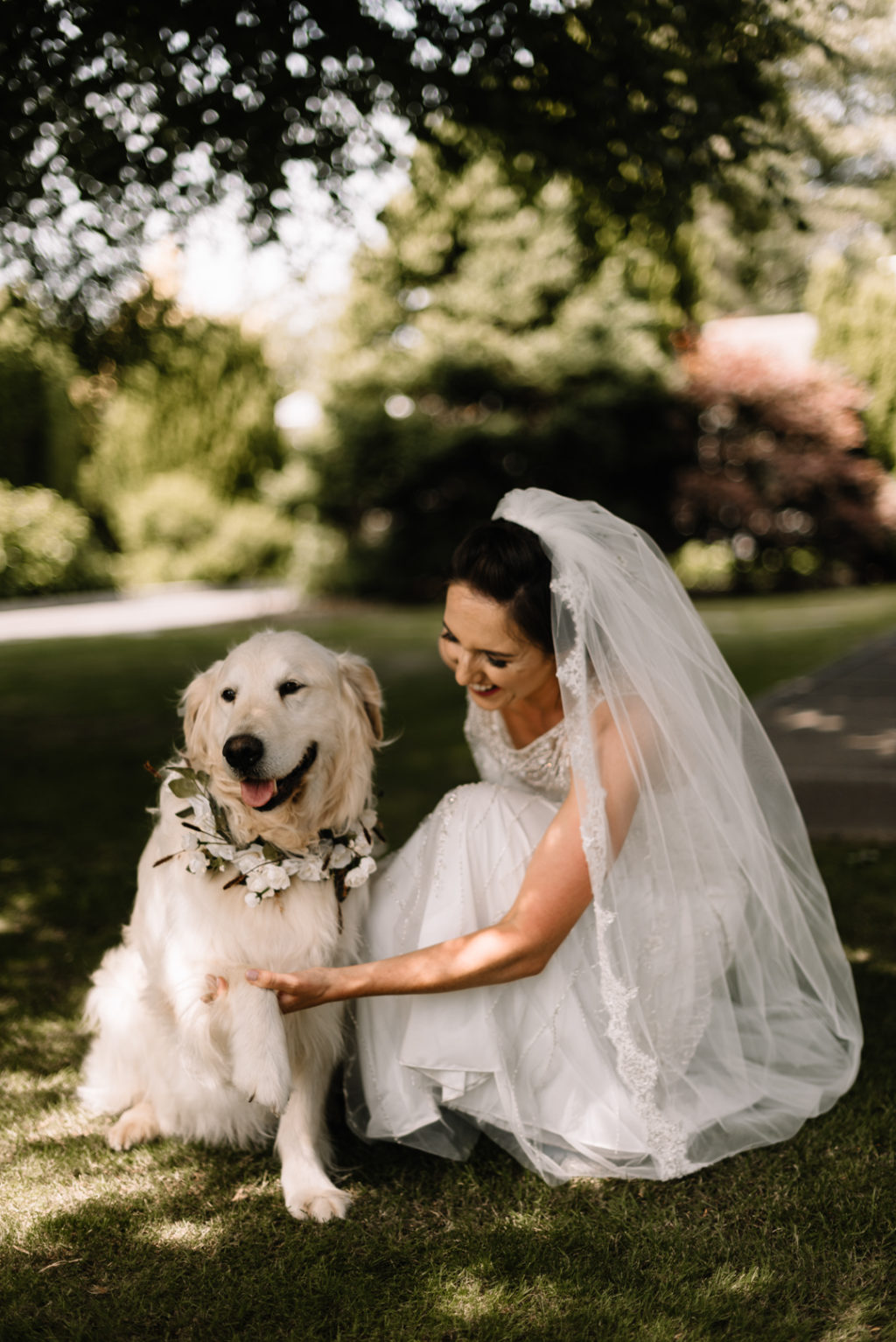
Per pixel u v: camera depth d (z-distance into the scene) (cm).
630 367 1630
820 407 1717
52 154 514
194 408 2120
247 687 226
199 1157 230
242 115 497
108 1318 175
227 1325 174
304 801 225
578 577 212
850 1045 246
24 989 317
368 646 1193
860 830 466
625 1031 205
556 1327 173
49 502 1944
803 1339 169
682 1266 188
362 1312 177
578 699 206
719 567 1780
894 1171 216
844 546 1803
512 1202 210
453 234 1634
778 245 1614
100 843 466
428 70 498
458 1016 214
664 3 463
